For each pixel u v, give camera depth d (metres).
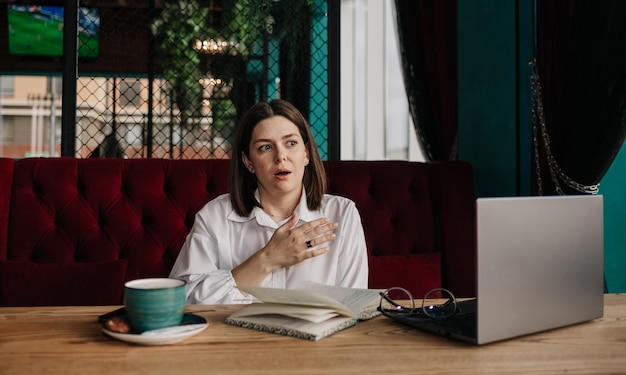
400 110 4.53
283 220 1.72
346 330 1.03
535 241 0.98
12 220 2.08
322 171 1.75
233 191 1.69
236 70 3.01
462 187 2.33
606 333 1.01
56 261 2.08
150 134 2.96
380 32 4.86
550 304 1.00
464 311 1.12
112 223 2.13
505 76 2.40
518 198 0.95
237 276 1.46
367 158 5.09
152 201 2.17
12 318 1.10
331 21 2.67
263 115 1.58
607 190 2.23
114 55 2.92
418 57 3.08
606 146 1.92
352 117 5.38
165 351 0.89
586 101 1.97
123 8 2.92
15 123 7.81
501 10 2.42
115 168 2.19
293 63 2.92
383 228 2.28
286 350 0.90
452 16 2.92
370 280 2.14
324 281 1.67
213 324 1.06
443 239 2.30
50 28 5.76
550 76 2.17
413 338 0.97
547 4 2.18
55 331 1.00
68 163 2.17
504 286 0.94
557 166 2.15
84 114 2.86
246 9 2.97
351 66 5.35
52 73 6.05
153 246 2.13
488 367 0.82
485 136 2.53
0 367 0.81
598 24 1.91
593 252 1.08
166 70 2.98
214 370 0.81
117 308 1.19
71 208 2.12
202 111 3.01
